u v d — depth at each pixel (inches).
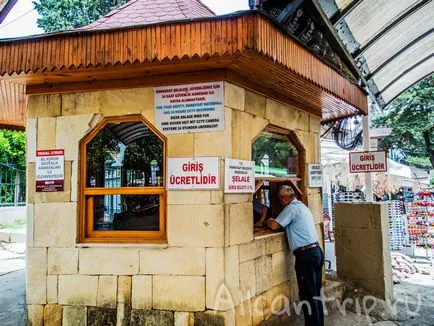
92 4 901.2
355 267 246.1
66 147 179.3
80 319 171.5
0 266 359.9
